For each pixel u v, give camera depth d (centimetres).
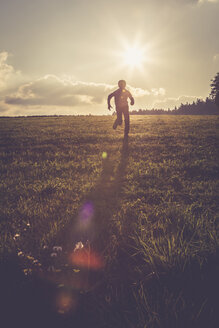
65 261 261
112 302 204
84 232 323
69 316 196
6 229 341
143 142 1028
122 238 305
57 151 917
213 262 243
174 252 247
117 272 250
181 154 804
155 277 234
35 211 398
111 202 443
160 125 1616
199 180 561
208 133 1226
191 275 225
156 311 187
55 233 316
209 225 315
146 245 275
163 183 542
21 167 708
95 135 1228
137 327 176
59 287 218
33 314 199
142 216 367
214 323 174
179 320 175
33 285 229
